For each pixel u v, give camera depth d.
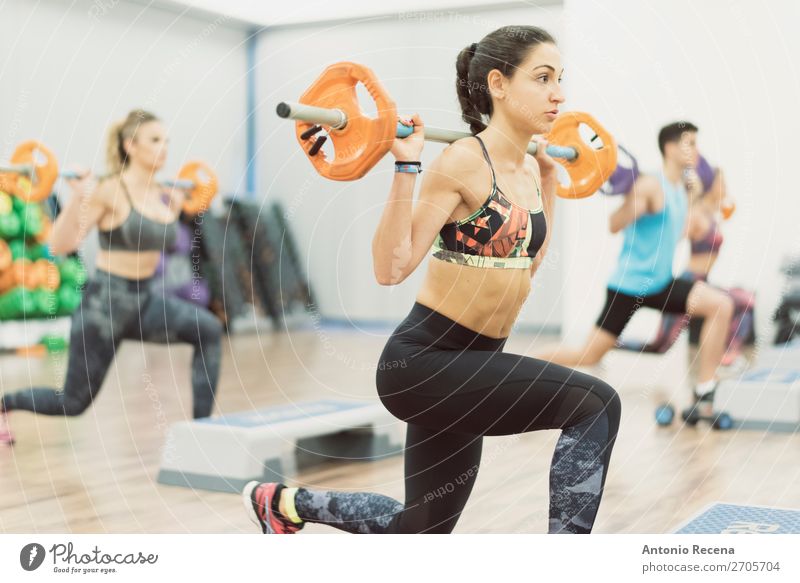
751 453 3.08
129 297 2.92
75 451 3.08
